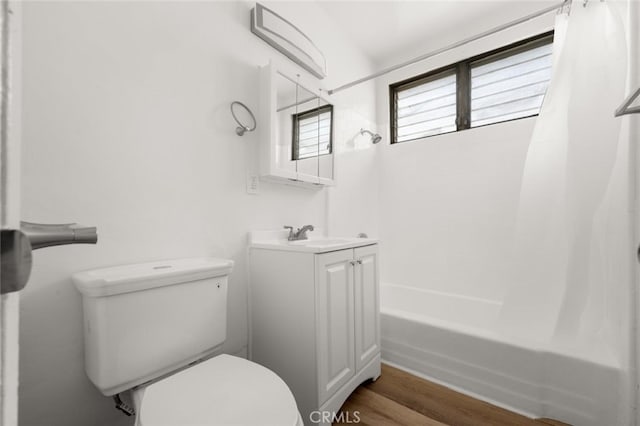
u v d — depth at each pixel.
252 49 1.48
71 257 0.89
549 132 1.40
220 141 1.32
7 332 0.21
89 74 0.93
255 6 1.44
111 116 0.98
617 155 1.23
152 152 1.09
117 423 0.98
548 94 1.41
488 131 2.05
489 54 2.07
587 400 1.15
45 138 0.85
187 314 0.96
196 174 1.23
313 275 1.17
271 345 1.32
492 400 1.34
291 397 0.75
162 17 1.12
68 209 0.89
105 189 0.97
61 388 0.87
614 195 1.24
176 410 0.69
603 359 1.16
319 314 1.17
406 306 2.31
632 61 1.14
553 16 1.80
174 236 1.15
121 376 0.81
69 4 0.90
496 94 2.07
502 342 1.33
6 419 0.21
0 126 0.21
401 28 2.15
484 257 2.05
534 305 1.38
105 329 0.79
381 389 1.45
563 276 1.33
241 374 0.85
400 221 2.44
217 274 1.05
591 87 1.29
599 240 1.27
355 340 1.38
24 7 0.82
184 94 1.19
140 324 0.85
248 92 1.45
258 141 1.50
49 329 0.85
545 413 1.23
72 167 0.90
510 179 1.96
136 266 0.99
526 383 1.27
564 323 1.29
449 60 2.20
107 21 0.98
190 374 0.84
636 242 1.08
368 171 2.44
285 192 1.67
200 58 1.25
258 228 1.50
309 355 1.17
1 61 0.21
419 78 2.41
